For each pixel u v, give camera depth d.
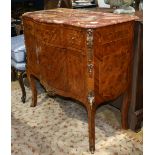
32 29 2.14
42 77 2.21
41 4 3.51
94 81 1.74
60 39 1.84
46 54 2.04
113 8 2.46
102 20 1.74
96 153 1.89
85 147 1.96
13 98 2.79
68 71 1.89
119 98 2.24
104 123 2.26
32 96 2.56
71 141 2.04
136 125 2.10
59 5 2.98
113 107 2.49
